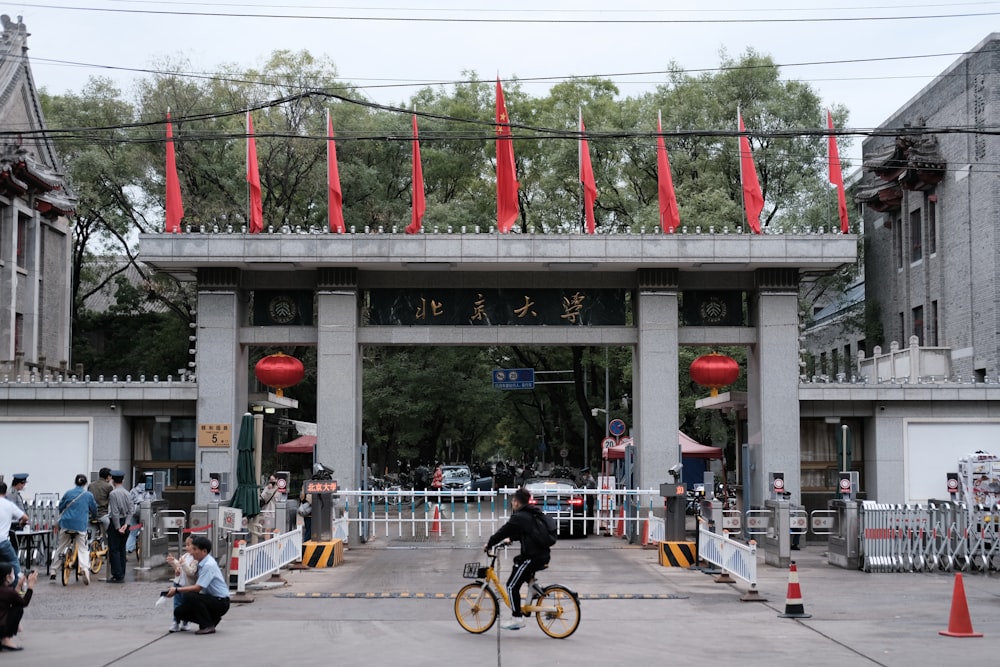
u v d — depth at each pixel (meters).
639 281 26.91
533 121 52.59
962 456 27.11
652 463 26.48
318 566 21.52
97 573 20.48
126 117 46.38
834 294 59.47
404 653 12.37
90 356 53.50
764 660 11.96
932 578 20.03
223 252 25.81
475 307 27.25
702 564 21.20
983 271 38.28
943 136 41.41
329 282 26.75
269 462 41.44
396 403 47.38
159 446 27.67
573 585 18.83
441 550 24.77
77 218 48.81
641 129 43.66
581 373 50.22
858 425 28.19
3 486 16.22
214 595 13.88
